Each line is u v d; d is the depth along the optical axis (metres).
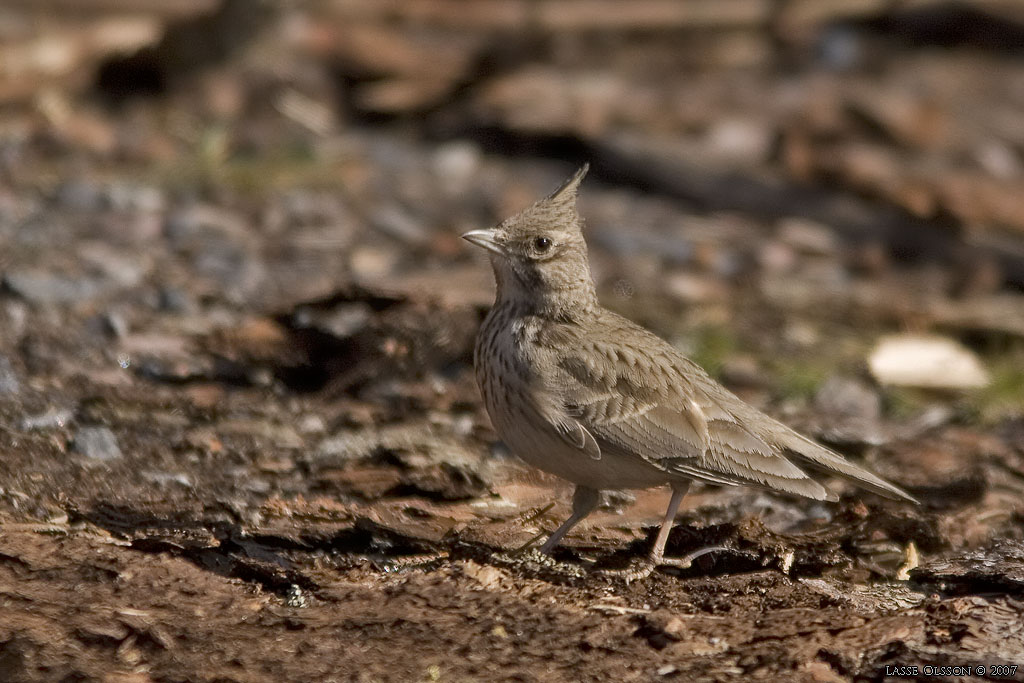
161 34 21.16
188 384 12.09
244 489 10.01
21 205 16.44
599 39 24.11
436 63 22.22
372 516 9.52
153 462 10.35
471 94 21.69
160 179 17.88
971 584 9.12
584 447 9.31
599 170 19.56
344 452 10.87
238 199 17.56
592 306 10.13
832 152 20.11
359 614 8.12
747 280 16.47
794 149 19.95
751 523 9.48
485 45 23.22
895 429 12.74
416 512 9.77
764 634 8.16
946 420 13.12
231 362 12.50
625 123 20.77
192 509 9.45
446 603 8.31
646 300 15.48
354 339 12.59
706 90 22.41
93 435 10.50
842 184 19.23
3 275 13.94
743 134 20.61
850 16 25.62
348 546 9.08
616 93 21.84
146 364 12.30
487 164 19.72
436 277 14.53
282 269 15.30
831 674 7.74
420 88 21.47
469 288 13.76
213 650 7.63
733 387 13.50
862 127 21.36
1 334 12.62
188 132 19.72
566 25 24.00
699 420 9.51
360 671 7.51
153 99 20.89
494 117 20.64
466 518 9.78
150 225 16.33
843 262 17.39
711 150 20.05
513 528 9.66
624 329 10.09
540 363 9.51
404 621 8.07
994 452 12.03
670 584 8.82
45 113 19.53
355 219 17.20
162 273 14.75
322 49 22.03
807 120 21.22
